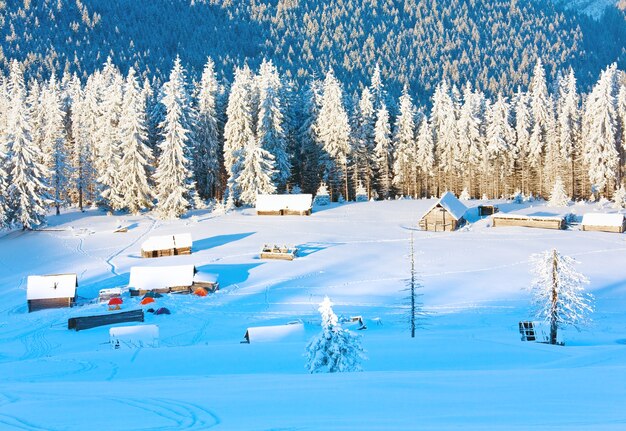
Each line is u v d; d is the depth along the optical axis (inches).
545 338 1439.5
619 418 443.8
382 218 3425.2
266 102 3801.7
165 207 3353.8
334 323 985.5
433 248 2657.5
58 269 2455.7
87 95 3961.6
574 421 433.7
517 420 445.1
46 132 3799.2
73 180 3757.4
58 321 1863.9
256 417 493.4
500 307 1840.6
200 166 3865.7
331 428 432.5
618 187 3757.4
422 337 1440.7
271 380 754.2
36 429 469.1
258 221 3344.0
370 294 2023.9
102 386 729.6
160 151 3954.2
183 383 747.4
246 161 3636.8
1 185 3024.1
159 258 2586.1
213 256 2593.5
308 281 2198.6
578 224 3132.4
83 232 3095.5
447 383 673.0
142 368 1183.6
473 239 2837.1
